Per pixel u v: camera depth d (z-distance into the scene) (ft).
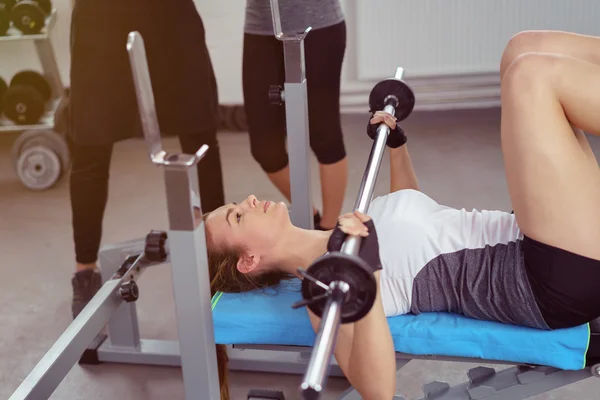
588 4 11.25
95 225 6.92
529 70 4.16
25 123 10.02
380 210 4.82
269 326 4.54
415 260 4.51
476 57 11.73
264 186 9.91
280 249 4.71
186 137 7.36
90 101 6.58
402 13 11.50
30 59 12.17
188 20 6.95
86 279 6.95
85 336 4.42
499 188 9.39
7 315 7.23
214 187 7.57
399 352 4.42
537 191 4.12
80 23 6.48
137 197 9.88
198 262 3.42
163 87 7.06
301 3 6.81
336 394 5.90
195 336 3.57
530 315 4.23
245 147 11.41
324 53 7.09
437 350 4.33
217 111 7.63
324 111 7.38
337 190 7.88
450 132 11.45
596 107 4.09
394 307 4.54
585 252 4.08
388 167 10.05
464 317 4.49
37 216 9.48
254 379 6.18
